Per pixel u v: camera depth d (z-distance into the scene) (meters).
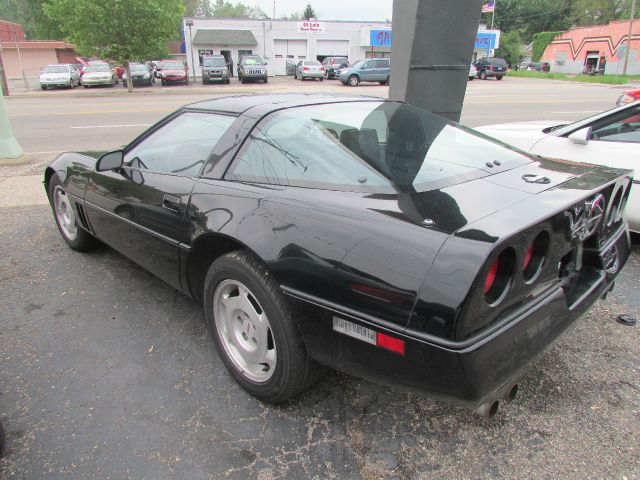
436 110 5.06
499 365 1.78
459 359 1.66
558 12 80.25
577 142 4.40
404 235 1.82
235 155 2.58
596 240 2.40
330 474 2.03
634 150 4.09
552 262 2.02
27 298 3.46
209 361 2.77
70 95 24.55
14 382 2.58
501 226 1.79
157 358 2.80
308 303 2.01
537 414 2.36
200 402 2.44
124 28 24.31
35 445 2.17
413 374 1.80
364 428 2.28
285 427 2.28
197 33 42.91
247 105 2.78
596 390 2.53
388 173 2.23
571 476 2.02
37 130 12.28
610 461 2.09
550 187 2.21
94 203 3.49
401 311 1.76
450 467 2.06
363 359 1.93
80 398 2.46
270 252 2.11
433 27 4.66
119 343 2.94
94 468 2.05
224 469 2.05
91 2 23.72
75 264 4.02
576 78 39.88
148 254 3.04
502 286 1.78
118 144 10.18
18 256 4.18
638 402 2.44
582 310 2.24
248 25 43.53
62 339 2.97
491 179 2.29
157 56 25.64
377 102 3.03
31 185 6.60
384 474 2.03
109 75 29.34
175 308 3.34
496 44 48.03
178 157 2.93
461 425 2.30
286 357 2.18
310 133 2.47
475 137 2.83
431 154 2.47
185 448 2.16
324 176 2.25
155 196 2.84
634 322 3.15
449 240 1.74
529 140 4.78
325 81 36.84
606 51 49.31
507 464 2.08
